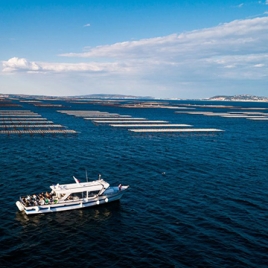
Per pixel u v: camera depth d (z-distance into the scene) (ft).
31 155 274.36
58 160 257.96
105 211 155.84
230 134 462.19
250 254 115.55
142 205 163.32
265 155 303.27
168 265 107.86
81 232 132.67
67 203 154.92
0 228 133.18
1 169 223.10
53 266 106.73
